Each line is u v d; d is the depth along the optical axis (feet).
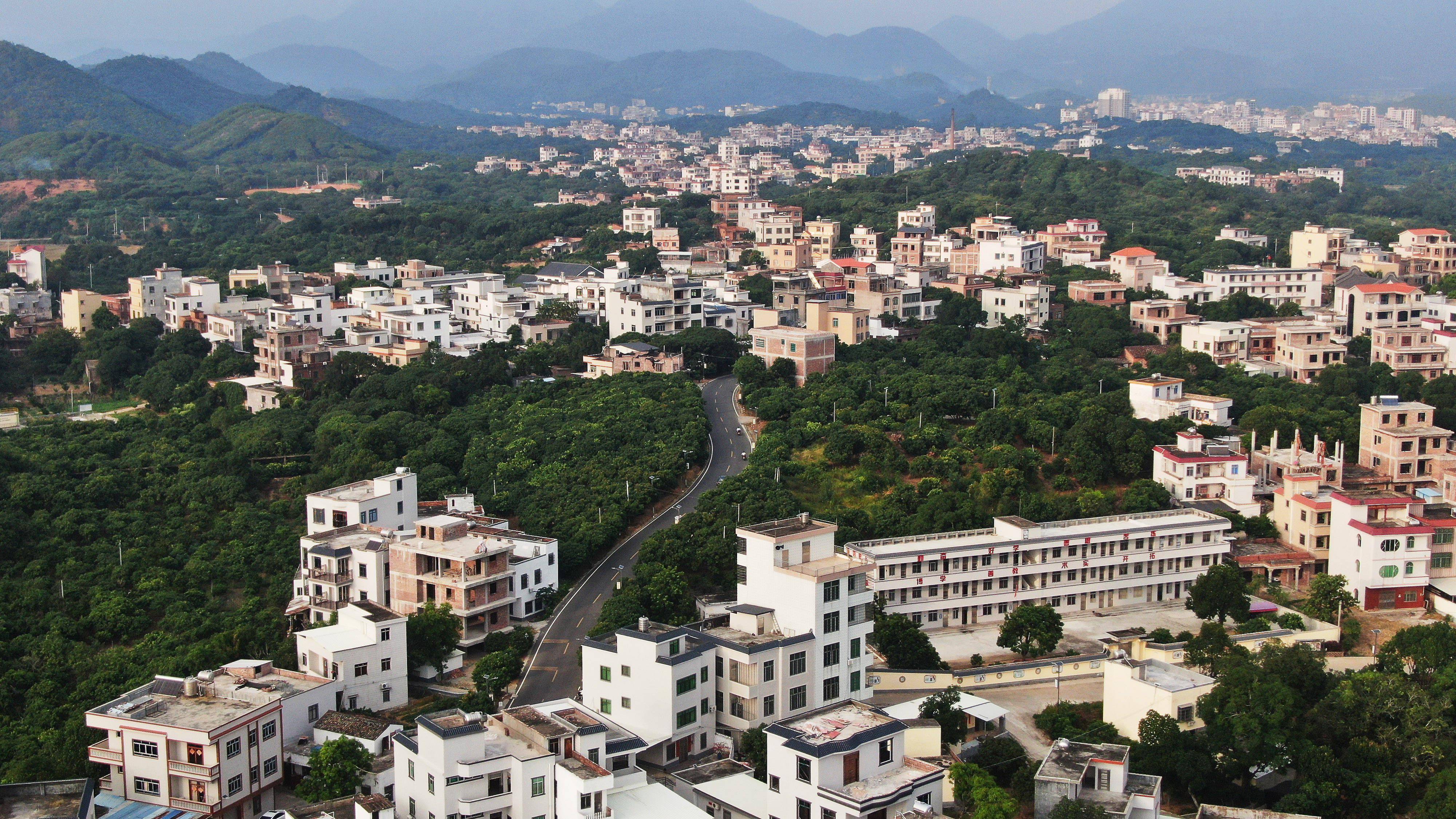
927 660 583.58
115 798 469.16
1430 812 447.83
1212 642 555.28
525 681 562.66
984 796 435.53
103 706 486.79
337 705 526.57
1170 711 499.92
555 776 424.46
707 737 492.13
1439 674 529.04
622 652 486.79
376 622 544.62
